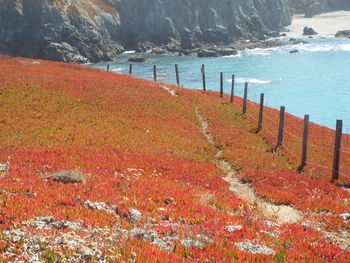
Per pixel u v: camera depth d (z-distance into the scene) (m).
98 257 8.16
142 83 56.69
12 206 10.85
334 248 11.25
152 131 31.66
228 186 20.33
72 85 44.41
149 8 170.62
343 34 175.38
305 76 99.88
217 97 55.34
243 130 37.12
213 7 180.88
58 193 13.02
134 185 16.03
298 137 35.91
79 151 22.44
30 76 45.81
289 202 17.59
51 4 143.25
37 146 23.17
